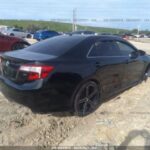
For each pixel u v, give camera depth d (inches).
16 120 194.5
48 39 224.2
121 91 255.6
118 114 209.3
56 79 175.0
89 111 206.5
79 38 213.2
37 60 173.9
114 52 229.3
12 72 182.5
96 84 205.8
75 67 185.8
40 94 170.9
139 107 225.1
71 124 191.8
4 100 231.8
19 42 512.1
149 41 2016.5
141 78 283.1
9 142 166.1
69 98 185.3
